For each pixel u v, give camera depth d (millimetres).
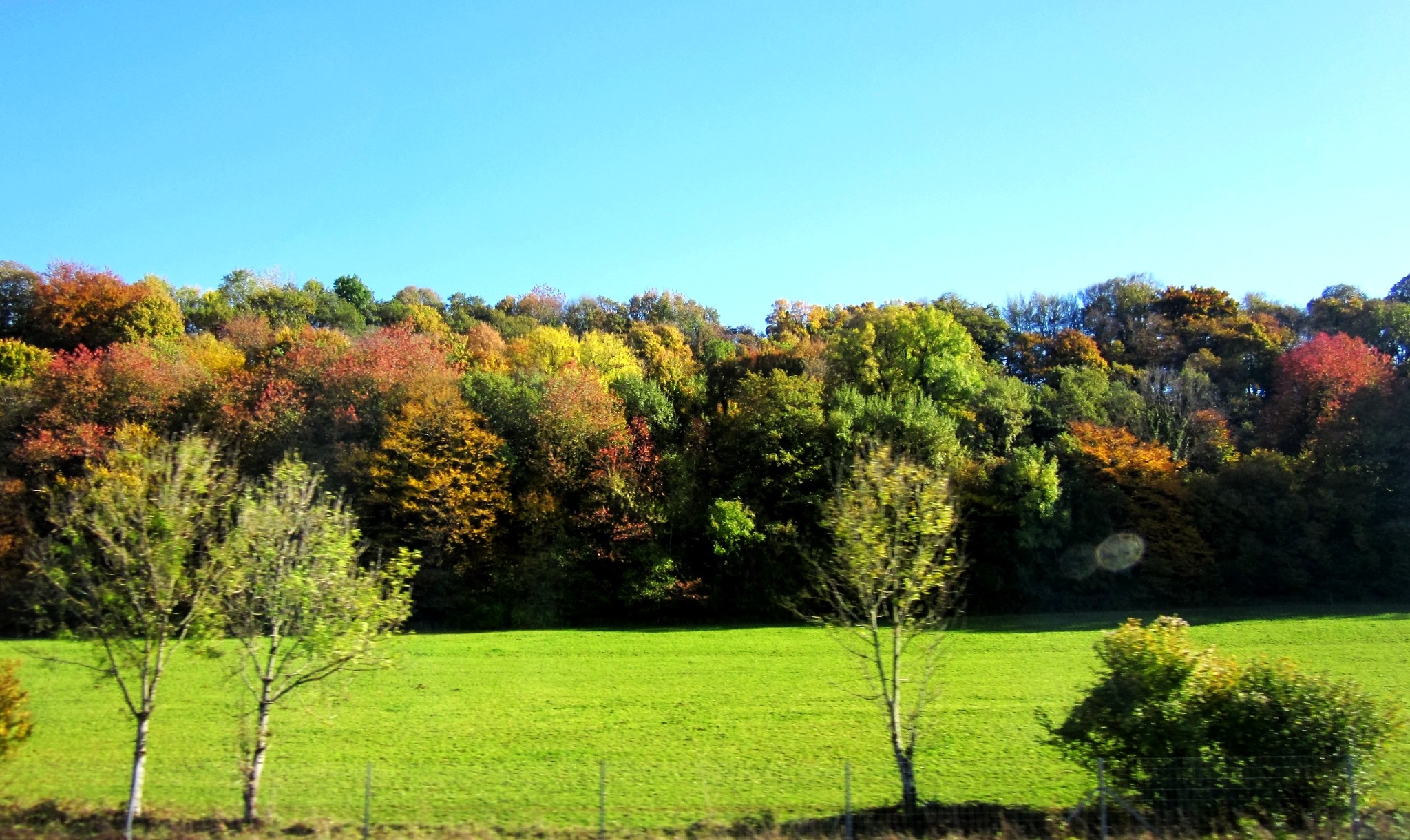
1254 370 77312
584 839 18016
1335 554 54469
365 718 29828
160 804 20562
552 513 55375
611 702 32344
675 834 18344
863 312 101250
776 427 57812
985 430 63469
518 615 52656
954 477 54844
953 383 65125
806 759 24812
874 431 56750
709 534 55125
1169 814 17328
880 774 23359
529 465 57250
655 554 54688
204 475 20016
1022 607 54594
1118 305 98750
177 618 19984
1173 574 54906
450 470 53312
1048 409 66375
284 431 54656
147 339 67562
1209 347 81500
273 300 95438
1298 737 17594
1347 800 17188
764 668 38625
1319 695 18125
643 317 117625
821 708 31016
